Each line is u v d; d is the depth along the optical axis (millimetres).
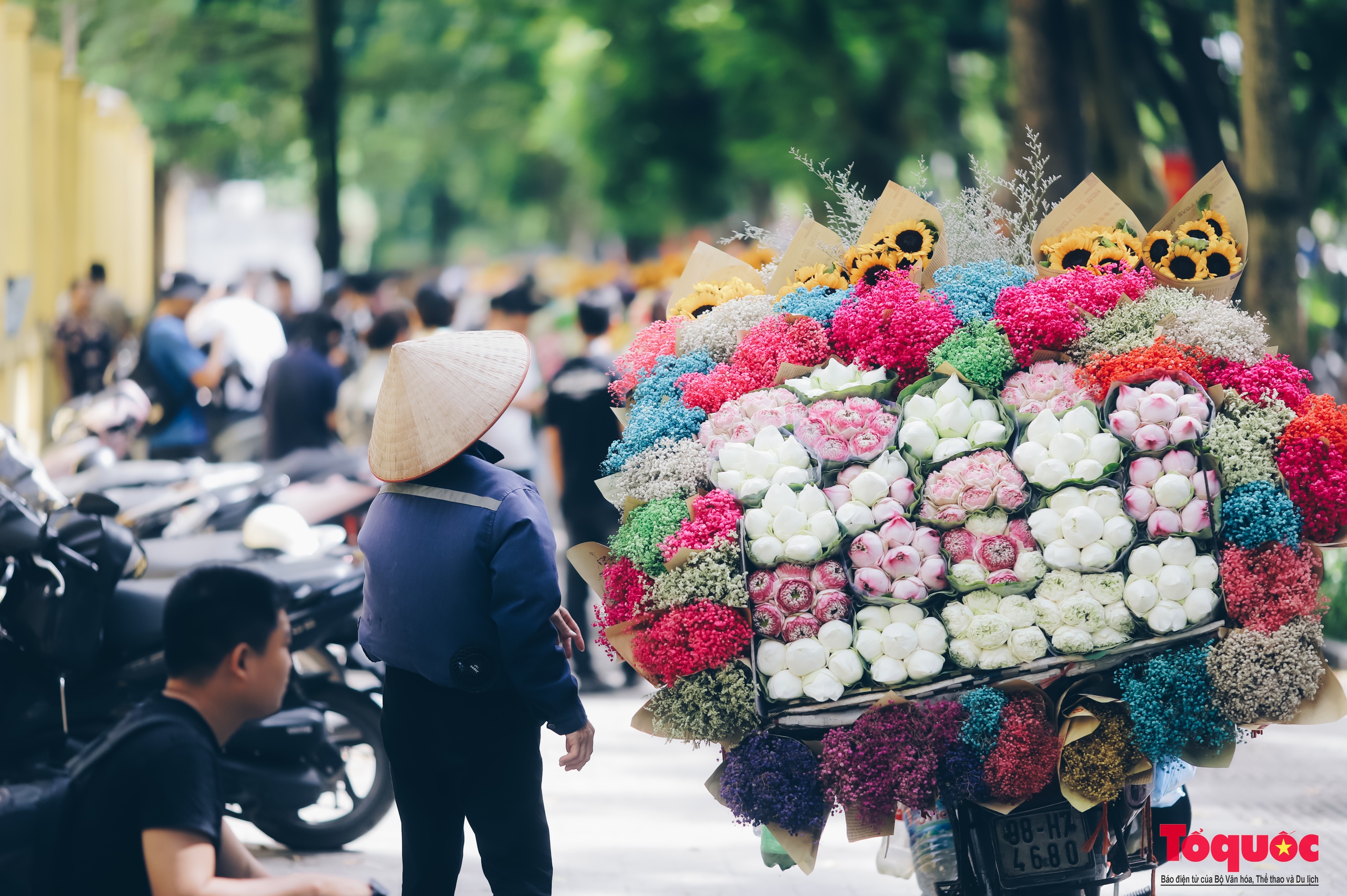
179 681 4734
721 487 5730
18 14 25812
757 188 43906
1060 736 5566
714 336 6285
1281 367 5758
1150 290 5949
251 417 17781
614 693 13516
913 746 5438
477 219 84938
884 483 5605
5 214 23922
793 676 5578
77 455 12336
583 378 13688
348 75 41438
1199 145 20516
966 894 5918
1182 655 5551
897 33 26953
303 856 8898
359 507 11898
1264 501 5520
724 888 8180
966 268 6223
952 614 5574
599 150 38969
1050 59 19875
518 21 39344
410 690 6035
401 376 6051
